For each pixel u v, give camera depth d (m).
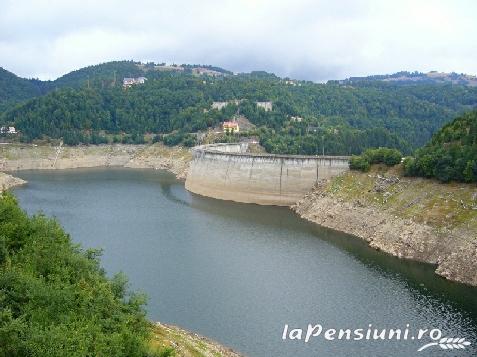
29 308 48.50
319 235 148.75
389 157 166.88
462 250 114.25
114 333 50.09
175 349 67.38
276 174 196.62
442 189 139.00
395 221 138.62
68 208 188.75
